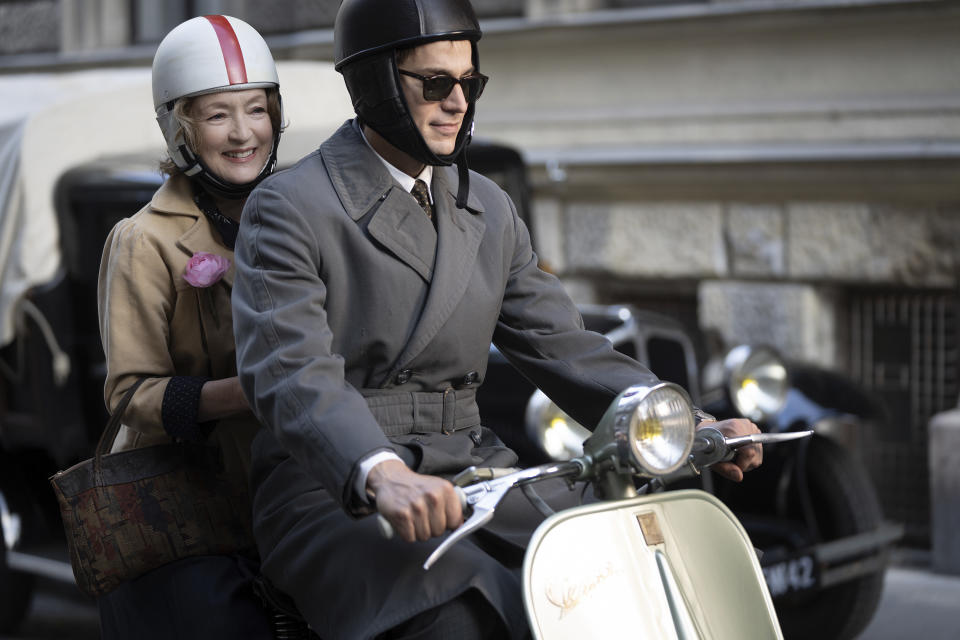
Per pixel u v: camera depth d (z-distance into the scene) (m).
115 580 4.95
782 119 12.43
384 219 4.30
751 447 4.47
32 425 9.12
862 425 12.27
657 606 3.87
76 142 9.12
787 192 12.43
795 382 9.02
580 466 3.91
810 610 8.77
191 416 4.78
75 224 8.90
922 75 11.73
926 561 11.37
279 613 4.79
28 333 8.96
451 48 4.17
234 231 5.17
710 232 12.97
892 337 12.30
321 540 4.20
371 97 4.20
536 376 4.69
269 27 16.45
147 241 5.02
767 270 12.65
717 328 12.96
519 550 4.32
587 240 13.81
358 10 4.18
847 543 8.28
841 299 12.52
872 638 9.19
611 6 13.91
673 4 13.38
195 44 4.96
